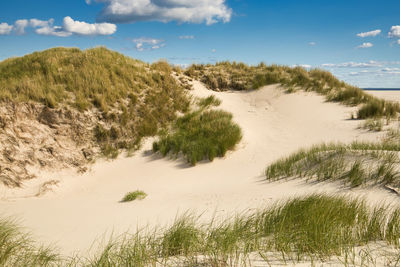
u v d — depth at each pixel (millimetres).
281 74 20766
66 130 11547
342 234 3127
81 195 8734
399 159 6355
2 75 13883
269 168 8547
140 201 7250
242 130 13406
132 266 2898
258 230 3721
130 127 12727
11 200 8312
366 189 5477
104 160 11344
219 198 6496
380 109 13727
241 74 21062
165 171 10094
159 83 16109
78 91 12867
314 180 6582
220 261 2674
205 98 17125
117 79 14625
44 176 9992
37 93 11953
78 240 4910
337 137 11875
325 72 20188
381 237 3070
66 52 16734
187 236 3463
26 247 4207
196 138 11914
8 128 10508
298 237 3107
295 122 14906
